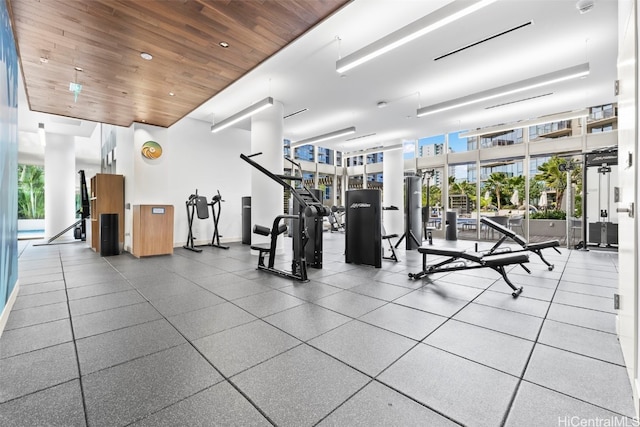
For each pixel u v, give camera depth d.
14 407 1.38
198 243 7.33
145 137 5.98
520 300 2.93
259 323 2.40
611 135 7.01
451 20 2.89
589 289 3.29
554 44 3.94
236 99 5.89
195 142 7.25
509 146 8.35
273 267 4.55
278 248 5.94
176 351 1.93
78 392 1.49
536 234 9.02
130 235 6.14
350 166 12.81
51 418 1.31
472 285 3.52
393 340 2.08
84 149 11.80
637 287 1.41
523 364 1.75
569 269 4.32
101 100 4.84
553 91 5.38
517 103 6.02
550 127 8.27
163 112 5.39
